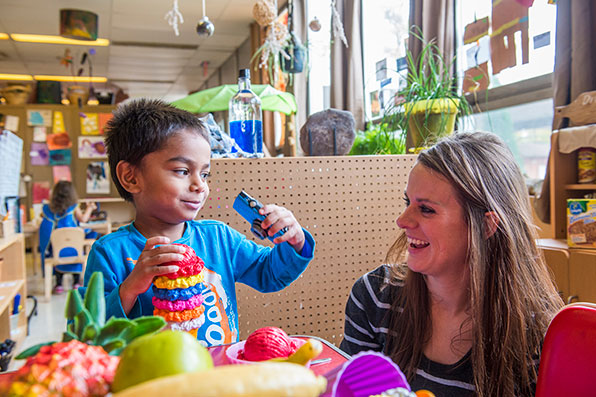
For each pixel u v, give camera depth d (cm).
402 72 347
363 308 106
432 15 287
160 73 923
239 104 184
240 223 159
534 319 90
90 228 536
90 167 708
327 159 173
